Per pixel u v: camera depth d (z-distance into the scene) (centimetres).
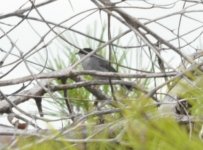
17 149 337
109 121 457
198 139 291
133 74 719
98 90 823
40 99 834
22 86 780
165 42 624
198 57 678
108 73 739
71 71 777
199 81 336
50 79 848
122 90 756
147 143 291
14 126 662
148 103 327
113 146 357
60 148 337
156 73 705
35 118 586
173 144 280
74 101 791
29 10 734
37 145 329
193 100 337
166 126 285
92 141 354
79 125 424
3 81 765
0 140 561
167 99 611
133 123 301
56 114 704
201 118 344
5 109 787
